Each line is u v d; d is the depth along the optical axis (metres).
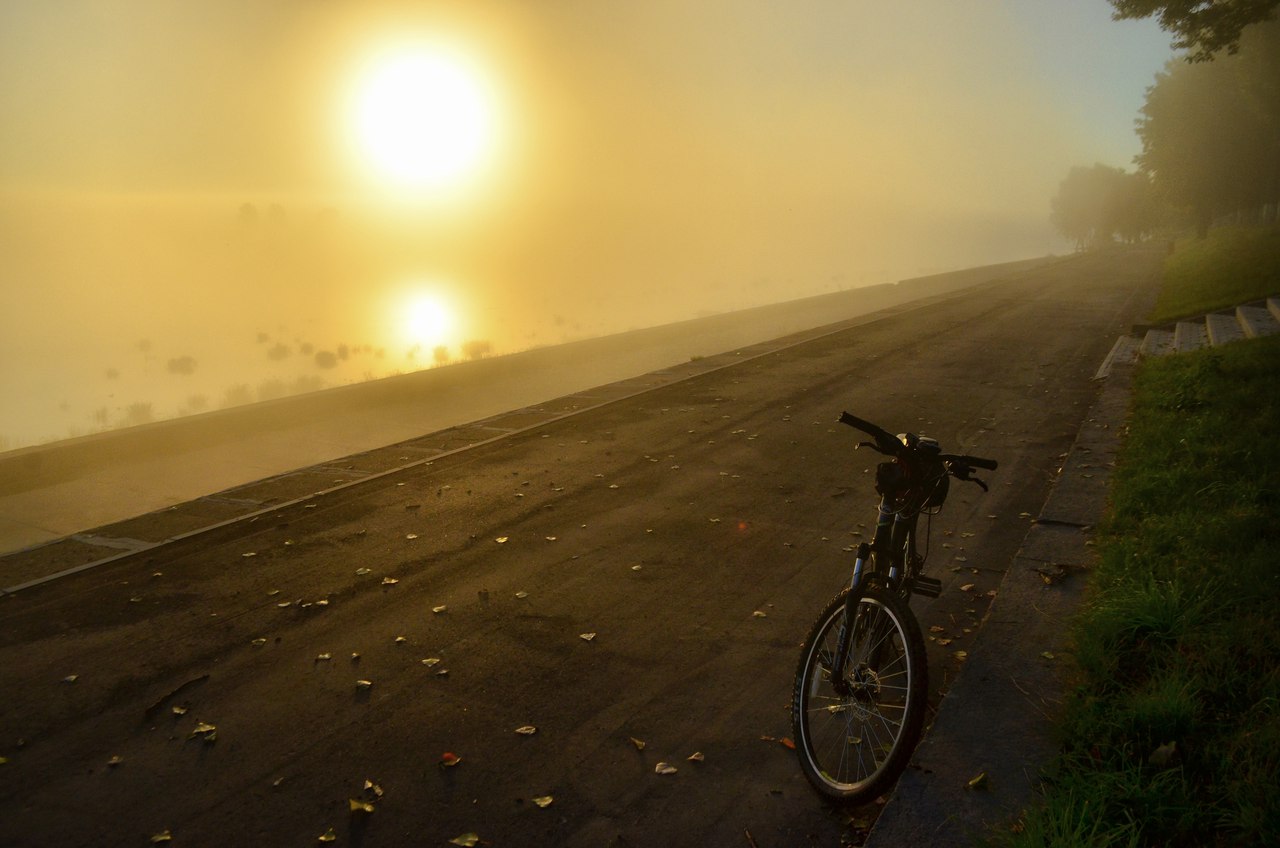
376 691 4.62
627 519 7.71
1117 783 3.17
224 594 5.89
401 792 3.72
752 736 4.21
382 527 7.39
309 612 5.63
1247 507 5.96
